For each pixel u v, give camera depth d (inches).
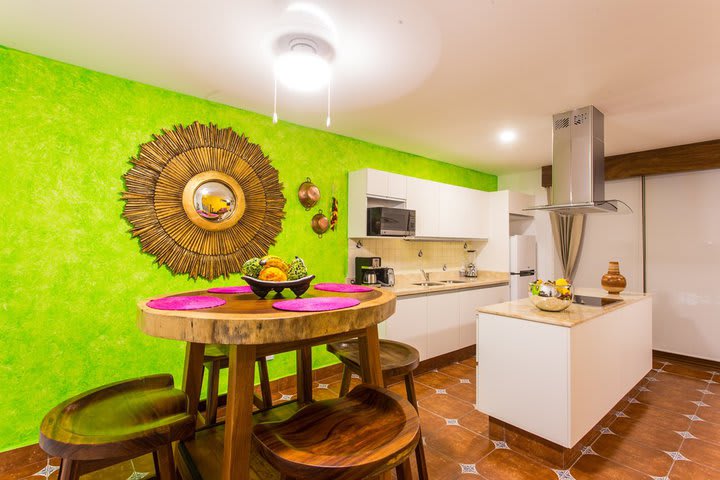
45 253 85.8
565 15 69.4
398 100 110.8
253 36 76.9
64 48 82.0
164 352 102.1
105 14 70.0
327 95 106.9
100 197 92.7
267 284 57.1
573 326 79.4
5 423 81.0
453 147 162.4
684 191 159.2
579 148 116.4
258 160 121.0
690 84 99.1
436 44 79.2
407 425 41.9
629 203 174.1
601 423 102.7
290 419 45.3
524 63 88.2
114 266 94.7
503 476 78.8
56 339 87.0
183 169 105.5
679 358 159.5
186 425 44.8
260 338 38.6
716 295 151.1
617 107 115.3
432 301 148.6
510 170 211.2
